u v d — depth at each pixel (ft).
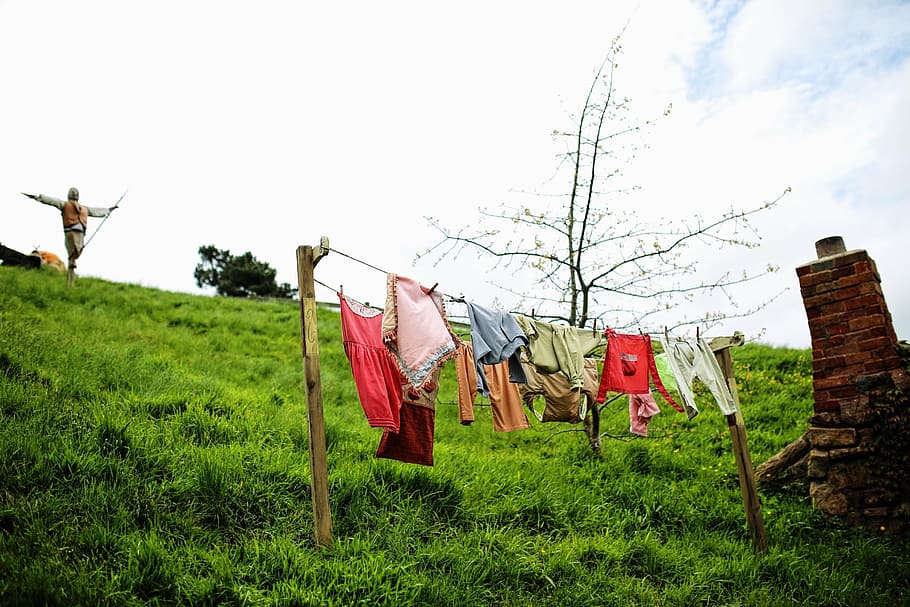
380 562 15.76
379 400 15.38
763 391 38.09
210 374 32.91
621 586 17.40
